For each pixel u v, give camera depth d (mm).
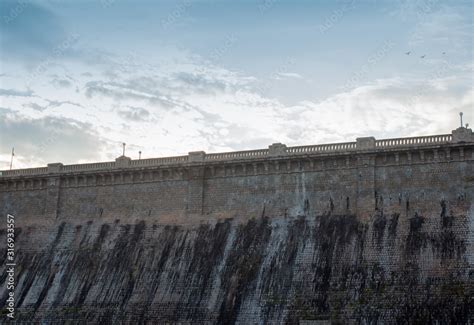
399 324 89125
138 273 108000
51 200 122875
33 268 116438
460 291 89125
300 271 98438
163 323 100938
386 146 102812
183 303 101625
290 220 105062
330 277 96312
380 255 96062
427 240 95312
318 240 100938
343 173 104688
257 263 101688
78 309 107438
